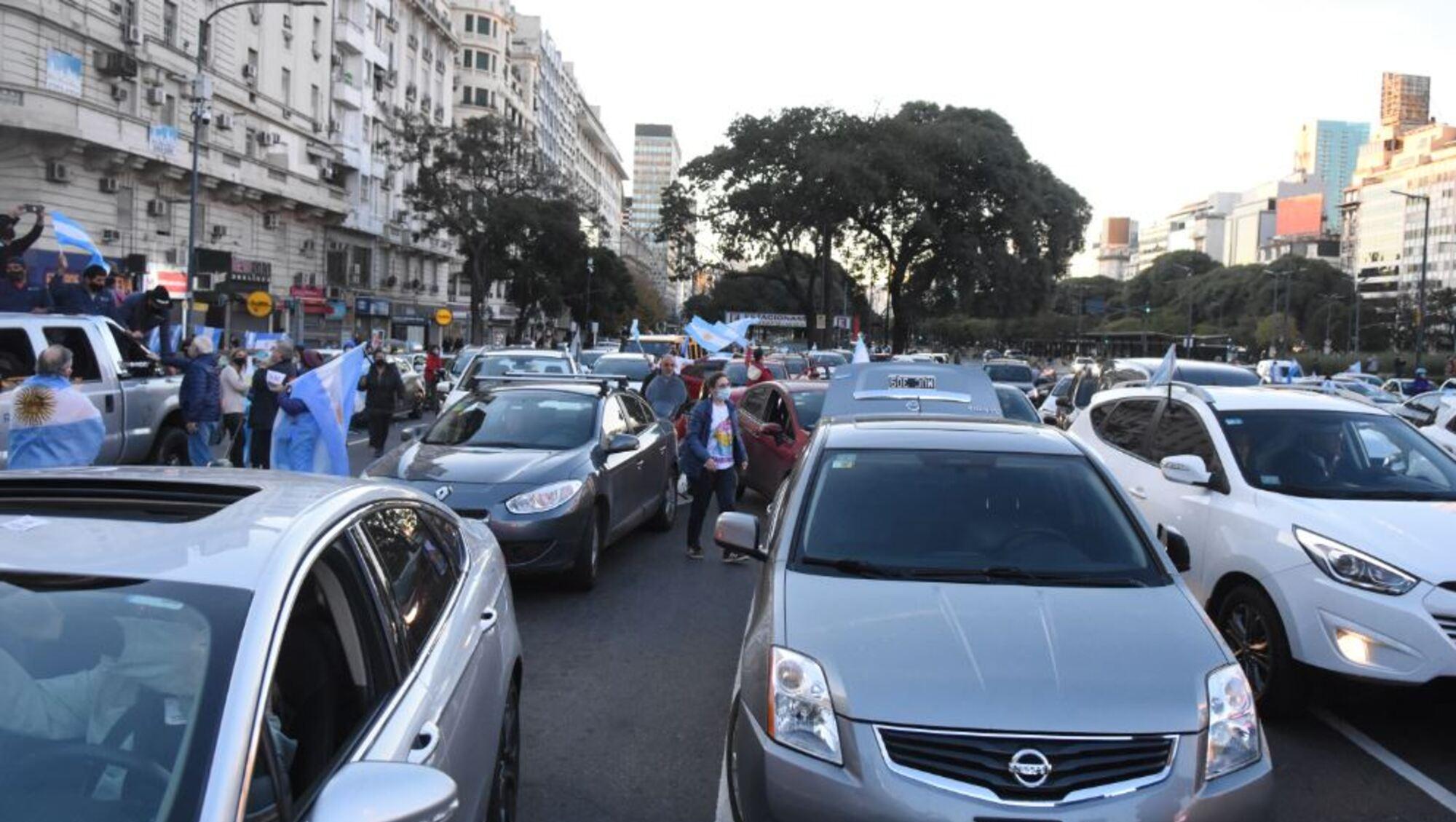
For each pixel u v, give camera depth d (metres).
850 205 48.75
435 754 2.85
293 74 51.72
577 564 8.51
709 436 10.03
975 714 3.46
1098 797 3.34
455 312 78.81
